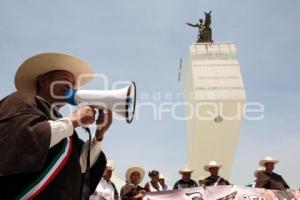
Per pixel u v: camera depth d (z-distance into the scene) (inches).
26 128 83.2
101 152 113.5
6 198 86.4
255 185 406.6
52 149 92.6
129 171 379.2
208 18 903.7
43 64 113.7
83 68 120.0
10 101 89.4
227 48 804.6
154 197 341.1
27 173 87.5
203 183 414.0
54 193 88.5
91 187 110.3
